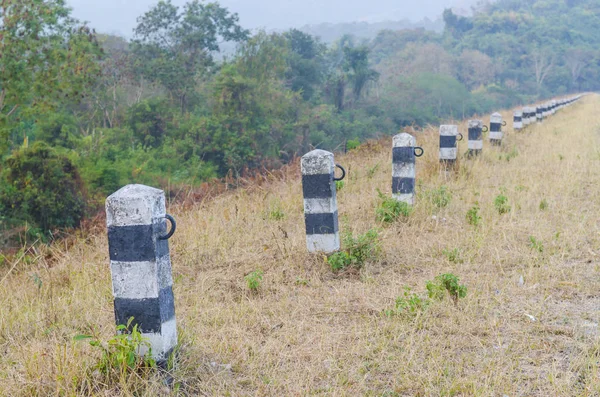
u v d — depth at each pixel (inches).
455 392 141.6
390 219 311.0
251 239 296.8
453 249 253.4
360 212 339.9
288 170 460.8
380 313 191.8
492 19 6259.8
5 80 1065.5
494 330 175.8
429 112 3265.3
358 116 2869.1
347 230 280.7
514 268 235.3
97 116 1932.8
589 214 313.7
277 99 2165.4
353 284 226.4
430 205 334.6
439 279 201.8
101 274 255.8
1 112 1120.8
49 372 150.9
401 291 214.2
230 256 271.1
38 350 167.9
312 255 255.1
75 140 1635.1
